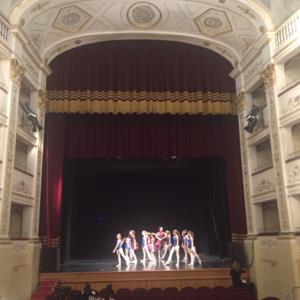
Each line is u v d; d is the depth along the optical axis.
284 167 9.91
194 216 16.94
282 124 10.08
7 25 9.61
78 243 16.34
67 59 12.94
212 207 15.57
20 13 9.96
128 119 13.36
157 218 16.95
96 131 13.17
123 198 16.98
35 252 10.88
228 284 10.69
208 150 13.30
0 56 9.50
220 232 14.68
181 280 10.57
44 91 12.25
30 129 11.20
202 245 16.45
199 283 10.59
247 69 12.35
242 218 12.38
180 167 15.01
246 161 12.36
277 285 10.00
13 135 9.62
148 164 14.95
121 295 9.24
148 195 17.08
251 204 11.91
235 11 11.30
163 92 12.88
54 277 10.77
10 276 9.09
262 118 11.64
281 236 9.66
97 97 12.57
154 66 13.11
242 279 11.27
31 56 11.06
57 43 12.46
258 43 11.12
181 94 12.98
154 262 13.15
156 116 13.47
